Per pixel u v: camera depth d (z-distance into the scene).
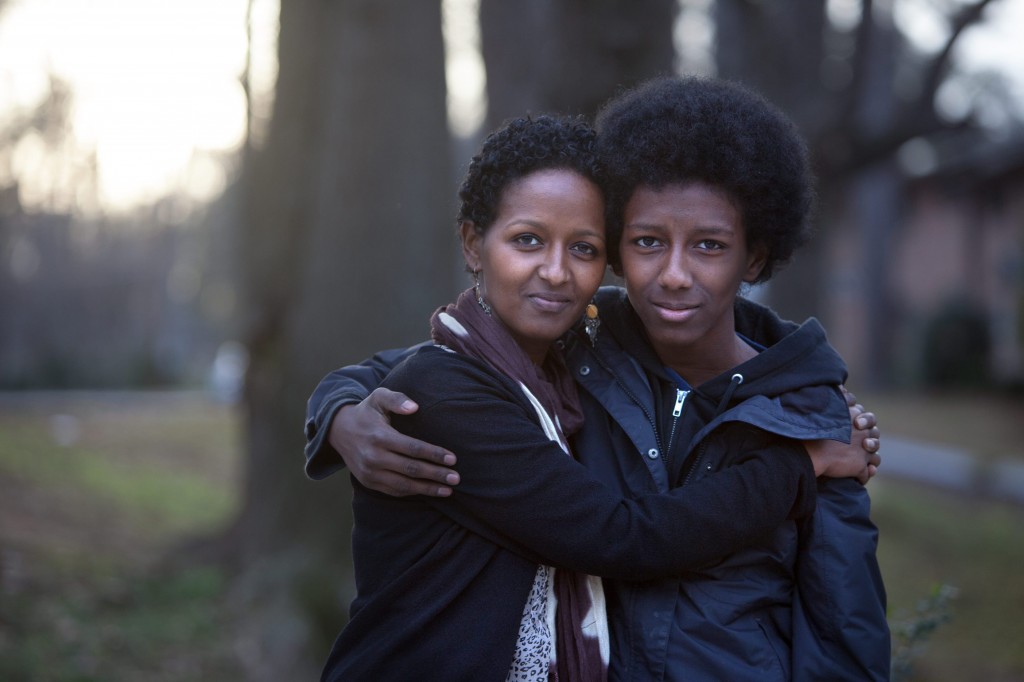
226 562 8.09
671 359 2.01
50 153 31.08
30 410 23.05
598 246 1.89
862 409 2.03
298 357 7.41
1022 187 26.34
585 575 1.89
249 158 8.21
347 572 7.21
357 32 6.99
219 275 39.78
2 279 31.47
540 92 6.19
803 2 8.48
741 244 1.90
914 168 29.58
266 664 6.40
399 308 7.06
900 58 19.42
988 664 6.78
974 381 26.47
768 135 1.89
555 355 2.06
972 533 10.98
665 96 1.89
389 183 7.02
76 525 9.74
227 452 17.78
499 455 1.78
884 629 1.89
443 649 1.78
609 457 2.01
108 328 35.34
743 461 1.90
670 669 1.86
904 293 30.50
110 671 5.99
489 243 1.91
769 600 1.92
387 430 1.81
